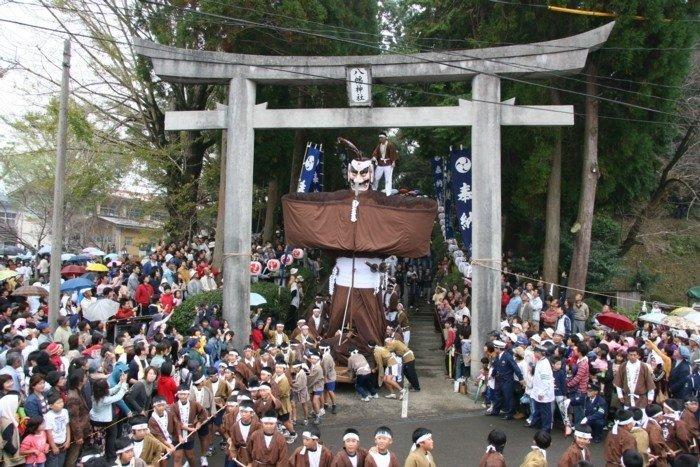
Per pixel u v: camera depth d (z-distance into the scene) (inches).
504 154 864.3
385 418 552.7
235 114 674.2
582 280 800.3
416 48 911.7
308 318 805.9
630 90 797.2
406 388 647.8
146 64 992.2
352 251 679.1
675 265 1248.2
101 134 1009.5
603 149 834.8
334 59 661.9
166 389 443.8
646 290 1109.1
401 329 711.7
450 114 653.3
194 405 408.5
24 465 340.8
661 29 757.9
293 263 955.3
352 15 956.0
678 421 386.0
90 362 428.8
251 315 745.6
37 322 543.5
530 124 644.1
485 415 560.7
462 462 444.1
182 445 404.8
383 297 705.0
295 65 668.1
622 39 748.0
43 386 363.9
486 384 583.8
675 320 552.1
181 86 1060.5
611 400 511.2
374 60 652.7
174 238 1090.7
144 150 987.3
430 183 1440.7
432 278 1177.4
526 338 569.3
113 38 981.2
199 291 778.8
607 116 820.6
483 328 636.1
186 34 841.5
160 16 901.2
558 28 805.2
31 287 649.0
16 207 1256.8
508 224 1048.8
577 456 320.8
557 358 499.2
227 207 677.3
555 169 822.5
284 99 966.4
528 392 514.6
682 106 1012.5
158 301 721.0
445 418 551.8
